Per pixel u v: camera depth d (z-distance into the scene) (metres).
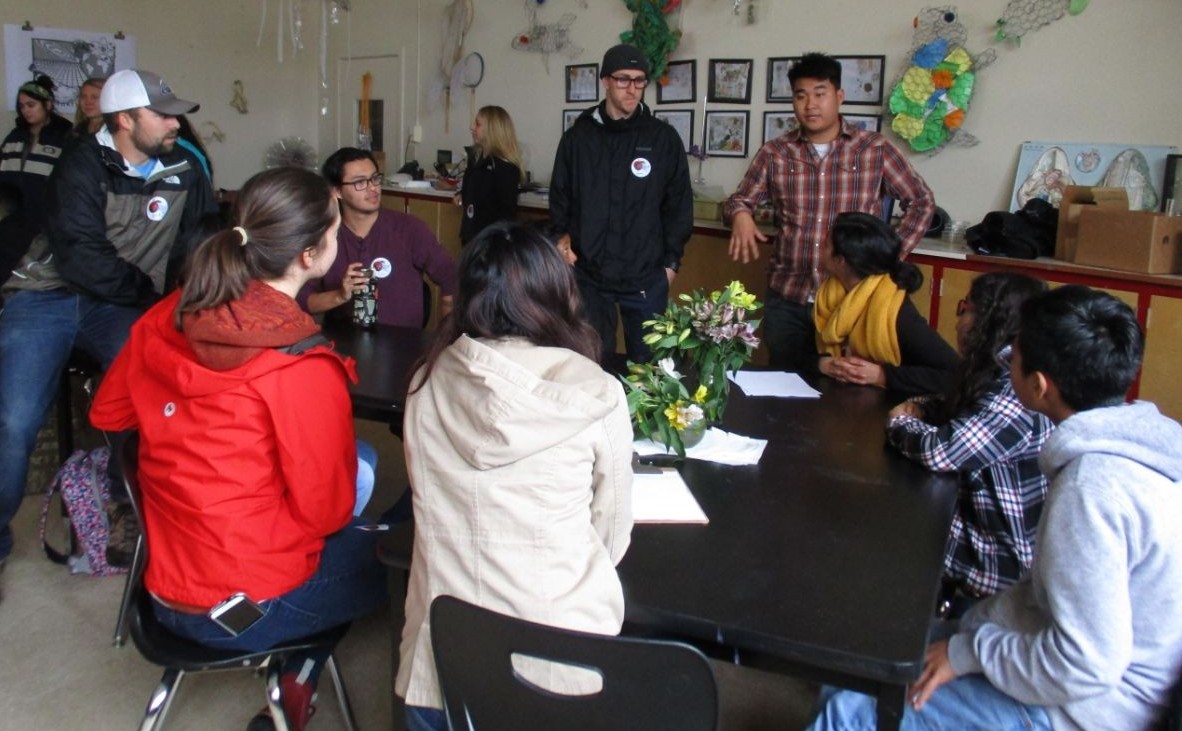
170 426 1.64
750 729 2.13
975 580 1.92
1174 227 3.19
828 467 1.89
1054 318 1.37
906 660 1.19
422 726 1.46
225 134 6.98
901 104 4.14
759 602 1.33
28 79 5.95
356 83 7.09
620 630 1.42
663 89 5.12
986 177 3.99
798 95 3.44
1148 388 3.26
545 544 1.24
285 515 1.68
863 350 2.62
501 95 6.04
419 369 1.39
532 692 1.21
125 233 2.88
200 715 2.15
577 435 1.25
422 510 1.30
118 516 2.75
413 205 6.06
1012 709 1.38
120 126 2.77
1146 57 3.52
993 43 3.89
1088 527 1.23
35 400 2.74
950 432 1.85
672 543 1.52
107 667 2.33
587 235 3.80
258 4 6.97
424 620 1.31
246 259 1.63
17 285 2.83
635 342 3.90
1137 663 1.29
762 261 4.31
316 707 2.17
